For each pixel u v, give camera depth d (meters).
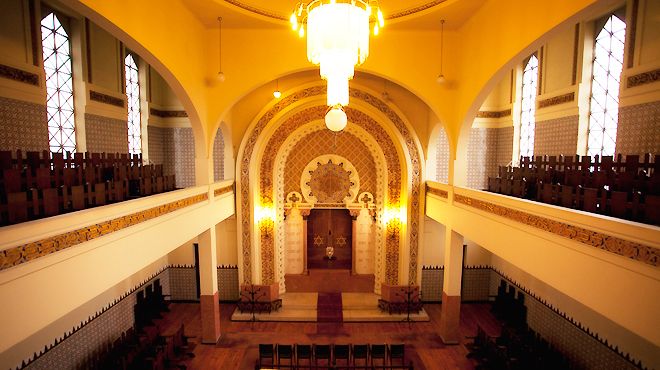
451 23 9.79
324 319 12.95
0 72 7.30
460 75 10.18
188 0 8.60
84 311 9.29
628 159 5.77
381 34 10.34
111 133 10.99
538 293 11.39
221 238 14.16
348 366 9.83
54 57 9.07
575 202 6.38
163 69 8.09
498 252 7.89
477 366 9.78
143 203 6.96
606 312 4.83
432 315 13.55
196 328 12.40
